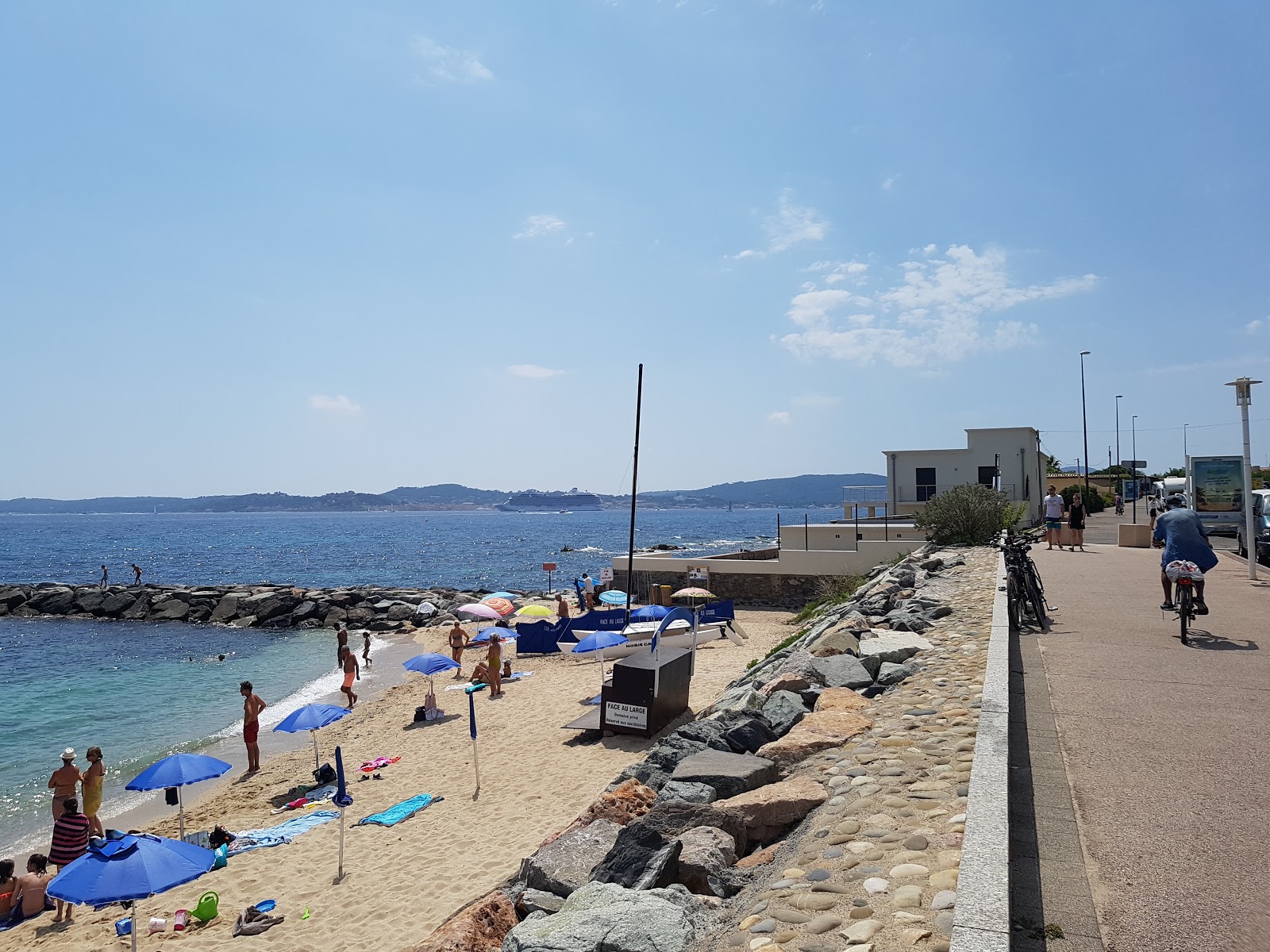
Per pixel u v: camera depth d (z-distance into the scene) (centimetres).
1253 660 857
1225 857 421
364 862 1134
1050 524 2269
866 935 363
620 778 791
